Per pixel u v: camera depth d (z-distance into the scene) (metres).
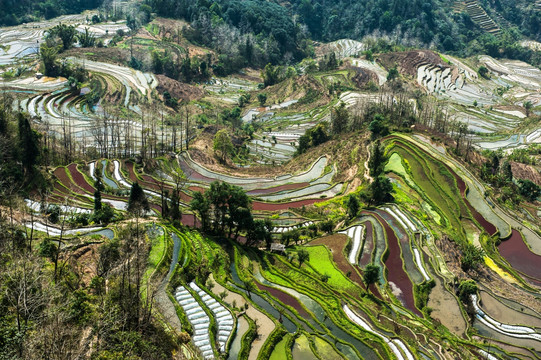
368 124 174.38
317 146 178.62
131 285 61.56
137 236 69.94
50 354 45.28
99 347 49.28
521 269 108.31
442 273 97.44
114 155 149.38
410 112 185.25
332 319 74.00
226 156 179.25
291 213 122.44
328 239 106.56
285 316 72.19
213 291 76.25
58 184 117.75
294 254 98.19
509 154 193.38
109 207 95.12
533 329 85.00
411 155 147.50
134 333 53.56
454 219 122.00
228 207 97.19
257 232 95.12
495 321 87.06
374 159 139.38
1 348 44.59
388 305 84.44
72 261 70.31
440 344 74.31
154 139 173.25
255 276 86.12
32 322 48.06
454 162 145.25
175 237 87.56
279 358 62.78
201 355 59.78
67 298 55.81
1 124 113.25
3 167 100.94
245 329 66.88
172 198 98.62
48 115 192.88
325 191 139.12
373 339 70.38
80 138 172.62
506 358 75.50
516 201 137.88
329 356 64.88
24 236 74.88
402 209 119.88
